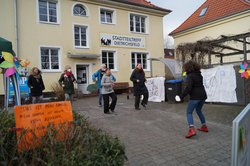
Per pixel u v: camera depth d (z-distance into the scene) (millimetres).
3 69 5309
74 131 2377
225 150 4594
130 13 20109
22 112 2293
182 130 6180
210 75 10094
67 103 2633
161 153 4516
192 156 4332
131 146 4961
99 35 18234
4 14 14391
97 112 9047
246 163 1912
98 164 2016
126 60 19688
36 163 1987
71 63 16812
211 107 9320
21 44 14867
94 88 16812
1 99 13688
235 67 9297
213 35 21578
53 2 16422
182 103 10750
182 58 13570
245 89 9008
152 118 7777
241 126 1765
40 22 15594
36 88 8672
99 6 18281
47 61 16031
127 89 18547
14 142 2137
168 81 11180
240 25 19156
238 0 20469
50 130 2295
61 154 2049
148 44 21172
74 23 17031
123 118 7848
